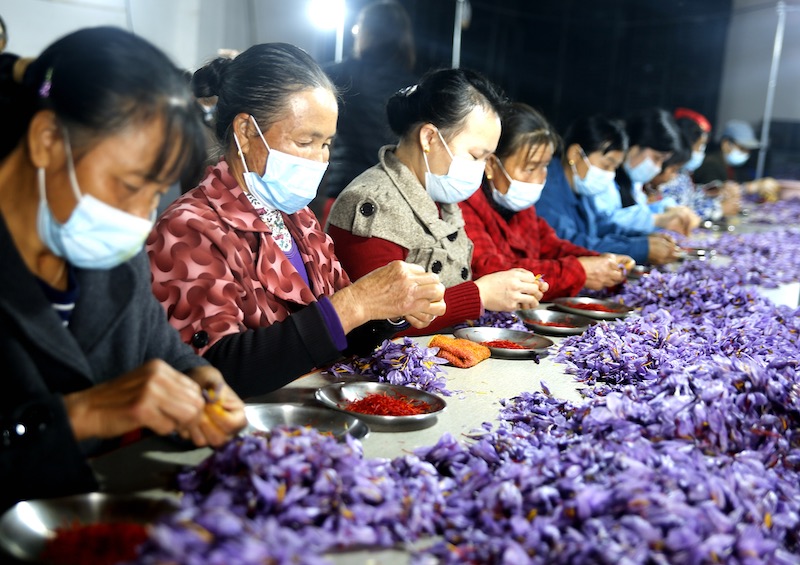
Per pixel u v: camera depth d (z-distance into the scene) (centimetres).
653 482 131
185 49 607
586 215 439
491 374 216
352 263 265
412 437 165
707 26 1097
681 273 386
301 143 200
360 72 430
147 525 118
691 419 160
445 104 258
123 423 128
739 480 136
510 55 1027
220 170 203
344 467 125
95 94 122
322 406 183
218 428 138
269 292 204
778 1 1070
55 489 128
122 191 130
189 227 190
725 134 870
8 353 133
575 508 121
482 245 310
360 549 117
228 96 200
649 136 502
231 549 94
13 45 499
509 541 113
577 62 1086
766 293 391
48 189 129
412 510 122
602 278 339
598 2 1060
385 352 212
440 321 254
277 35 679
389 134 290
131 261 157
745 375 182
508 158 317
